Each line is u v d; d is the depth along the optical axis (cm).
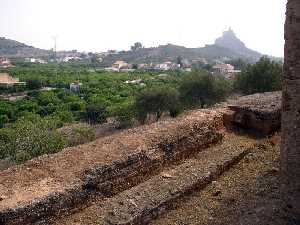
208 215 833
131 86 7475
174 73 10650
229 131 1317
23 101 6112
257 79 3338
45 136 2120
